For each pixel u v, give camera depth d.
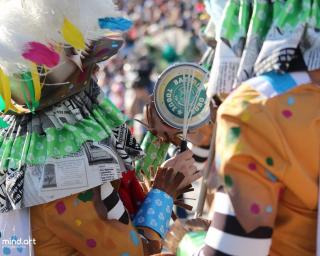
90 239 2.04
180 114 2.43
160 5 10.37
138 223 2.21
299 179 1.49
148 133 2.58
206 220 1.88
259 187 1.48
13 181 2.02
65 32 1.96
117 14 2.11
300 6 1.58
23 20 1.97
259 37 1.59
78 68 2.07
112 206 2.08
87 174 2.02
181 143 2.40
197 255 1.63
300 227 1.55
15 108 2.09
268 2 1.59
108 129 2.10
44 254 2.07
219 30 1.64
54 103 2.08
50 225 2.05
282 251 1.58
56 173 2.00
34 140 2.05
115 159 2.07
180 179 2.31
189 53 8.70
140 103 7.32
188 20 9.62
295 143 1.50
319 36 1.57
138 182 2.40
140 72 7.63
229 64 1.62
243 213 1.47
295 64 1.57
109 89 8.80
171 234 1.88
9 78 2.02
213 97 1.70
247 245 1.47
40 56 1.95
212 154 1.62
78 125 2.08
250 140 1.49
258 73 1.57
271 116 1.50
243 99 1.52
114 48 2.09
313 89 1.55
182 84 2.42
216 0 1.72
